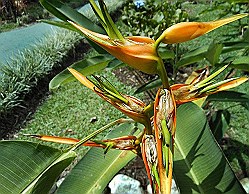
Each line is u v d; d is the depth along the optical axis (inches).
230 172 12.5
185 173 12.6
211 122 22.8
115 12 83.0
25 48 59.9
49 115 41.0
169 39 7.8
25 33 75.6
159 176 7.7
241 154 29.6
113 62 19.3
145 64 7.9
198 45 54.9
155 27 45.3
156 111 8.1
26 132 38.1
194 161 12.9
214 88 9.0
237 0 24.2
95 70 18.9
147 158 8.4
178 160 13.0
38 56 50.3
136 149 10.3
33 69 46.8
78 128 37.6
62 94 45.4
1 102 39.8
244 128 32.9
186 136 13.6
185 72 47.3
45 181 9.9
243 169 28.2
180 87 9.0
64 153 10.4
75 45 60.5
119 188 27.1
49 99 44.6
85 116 39.7
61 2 18.3
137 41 8.3
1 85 42.7
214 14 70.5
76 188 13.8
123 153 14.5
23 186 10.9
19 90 42.8
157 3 48.2
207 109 29.7
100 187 13.7
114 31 7.9
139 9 46.8
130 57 7.8
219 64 19.1
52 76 50.6
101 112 40.1
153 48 7.9
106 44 7.8
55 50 54.1
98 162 14.4
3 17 87.2
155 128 8.0
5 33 76.9
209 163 12.8
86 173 14.1
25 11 88.1
